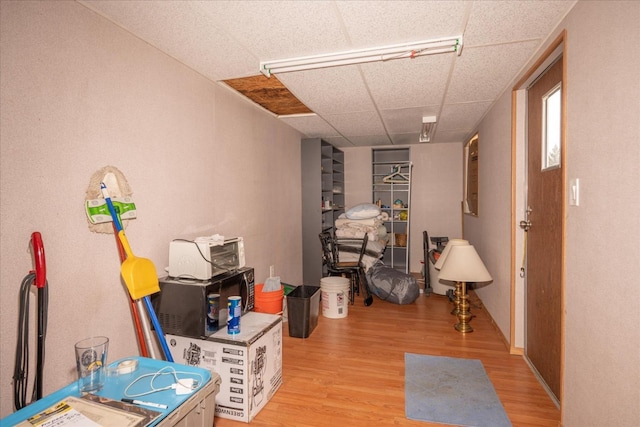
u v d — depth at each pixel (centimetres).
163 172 203
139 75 186
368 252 460
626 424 118
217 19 167
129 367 147
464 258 310
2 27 123
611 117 126
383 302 409
